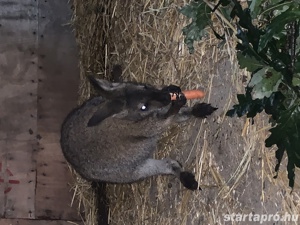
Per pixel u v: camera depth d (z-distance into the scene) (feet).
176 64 6.85
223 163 6.21
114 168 7.33
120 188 8.11
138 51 7.59
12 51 9.12
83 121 7.27
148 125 6.75
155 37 7.21
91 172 7.50
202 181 6.49
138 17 7.58
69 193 9.09
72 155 7.54
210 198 6.37
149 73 7.37
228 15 5.68
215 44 6.22
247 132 5.80
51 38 9.17
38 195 9.12
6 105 9.11
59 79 9.17
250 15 4.91
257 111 5.06
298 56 4.68
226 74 6.10
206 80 6.43
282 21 4.59
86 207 8.80
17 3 9.12
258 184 5.73
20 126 9.12
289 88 4.84
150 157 7.26
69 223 9.07
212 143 6.37
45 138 9.14
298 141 4.68
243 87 5.84
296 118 4.72
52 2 9.18
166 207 7.16
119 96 6.59
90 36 8.74
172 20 6.88
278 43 4.86
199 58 6.49
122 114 6.65
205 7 5.73
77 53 9.16
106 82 6.63
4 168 9.11
